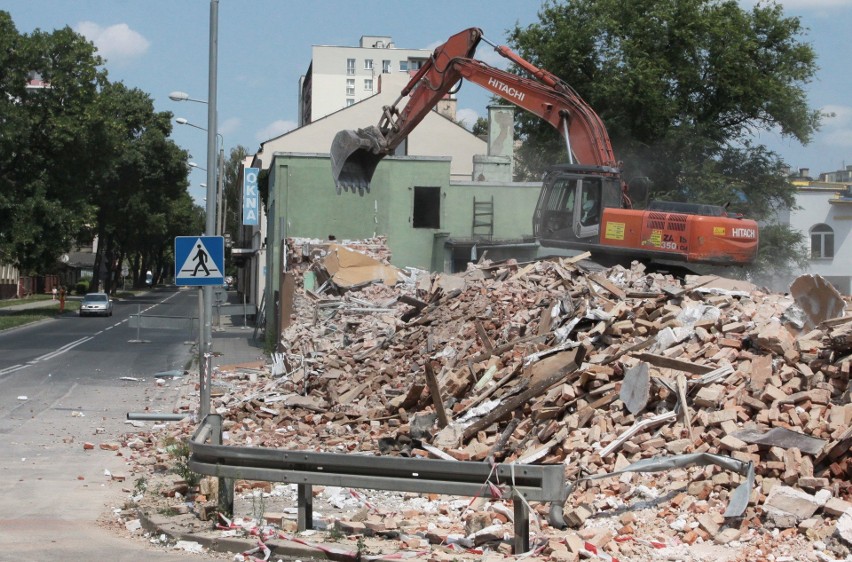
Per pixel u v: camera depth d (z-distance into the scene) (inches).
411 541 345.4
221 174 1605.6
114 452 593.6
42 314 2324.1
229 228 4800.7
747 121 1866.4
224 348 1454.2
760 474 371.2
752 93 1776.6
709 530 342.6
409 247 1565.0
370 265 1225.4
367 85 5516.7
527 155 2006.6
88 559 335.3
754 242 830.5
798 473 362.6
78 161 2276.1
